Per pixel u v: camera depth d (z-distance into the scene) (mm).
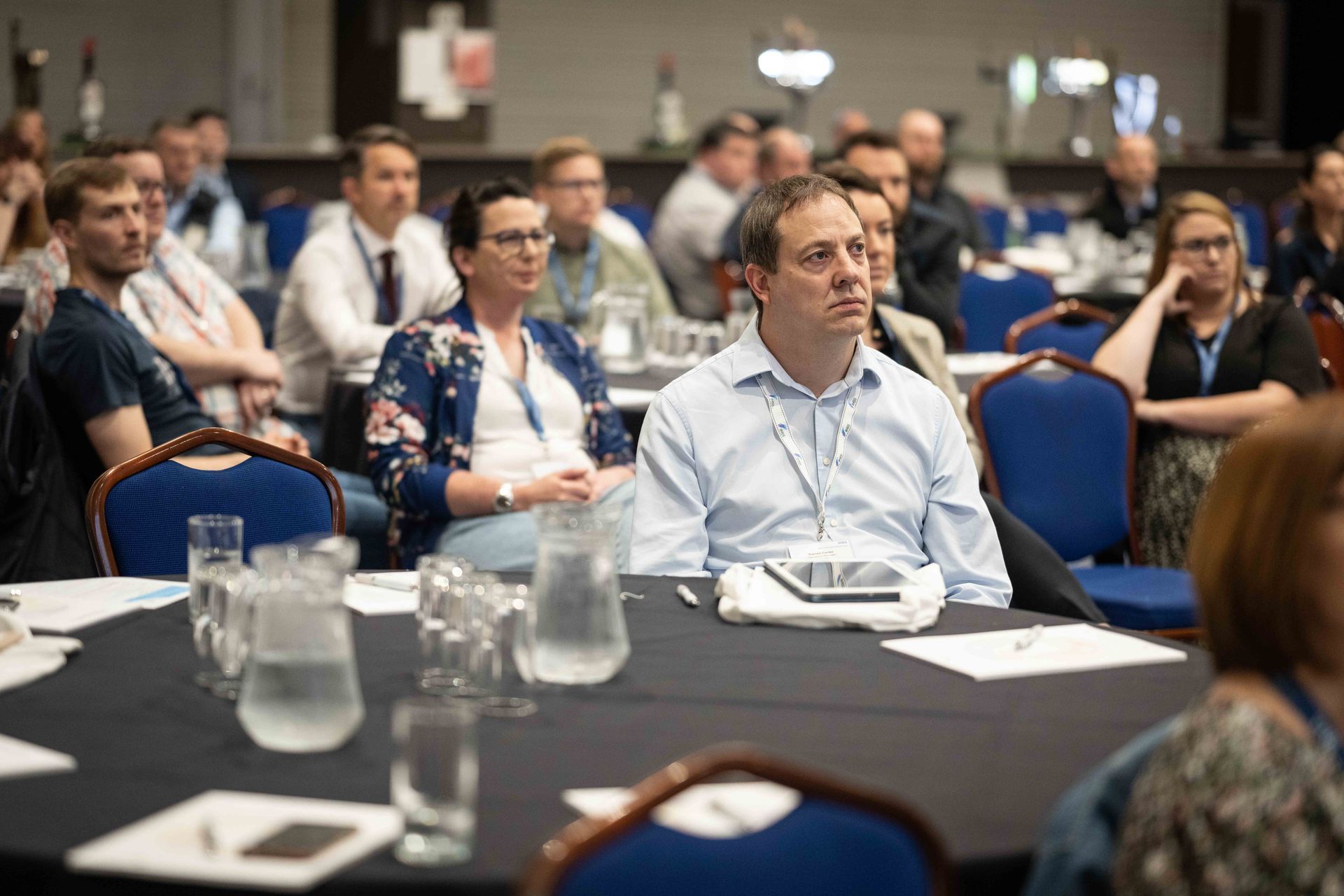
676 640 2494
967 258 9203
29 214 8125
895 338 4266
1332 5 17375
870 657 2410
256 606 1962
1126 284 8875
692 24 16375
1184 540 4875
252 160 11789
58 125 14156
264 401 5172
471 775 1606
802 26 16078
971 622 2652
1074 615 3570
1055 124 17344
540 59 15938
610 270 6672
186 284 5301
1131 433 4805
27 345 3996
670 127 13852
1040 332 6254
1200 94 18000
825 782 1398
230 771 1869
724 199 9359
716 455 3152
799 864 1379
